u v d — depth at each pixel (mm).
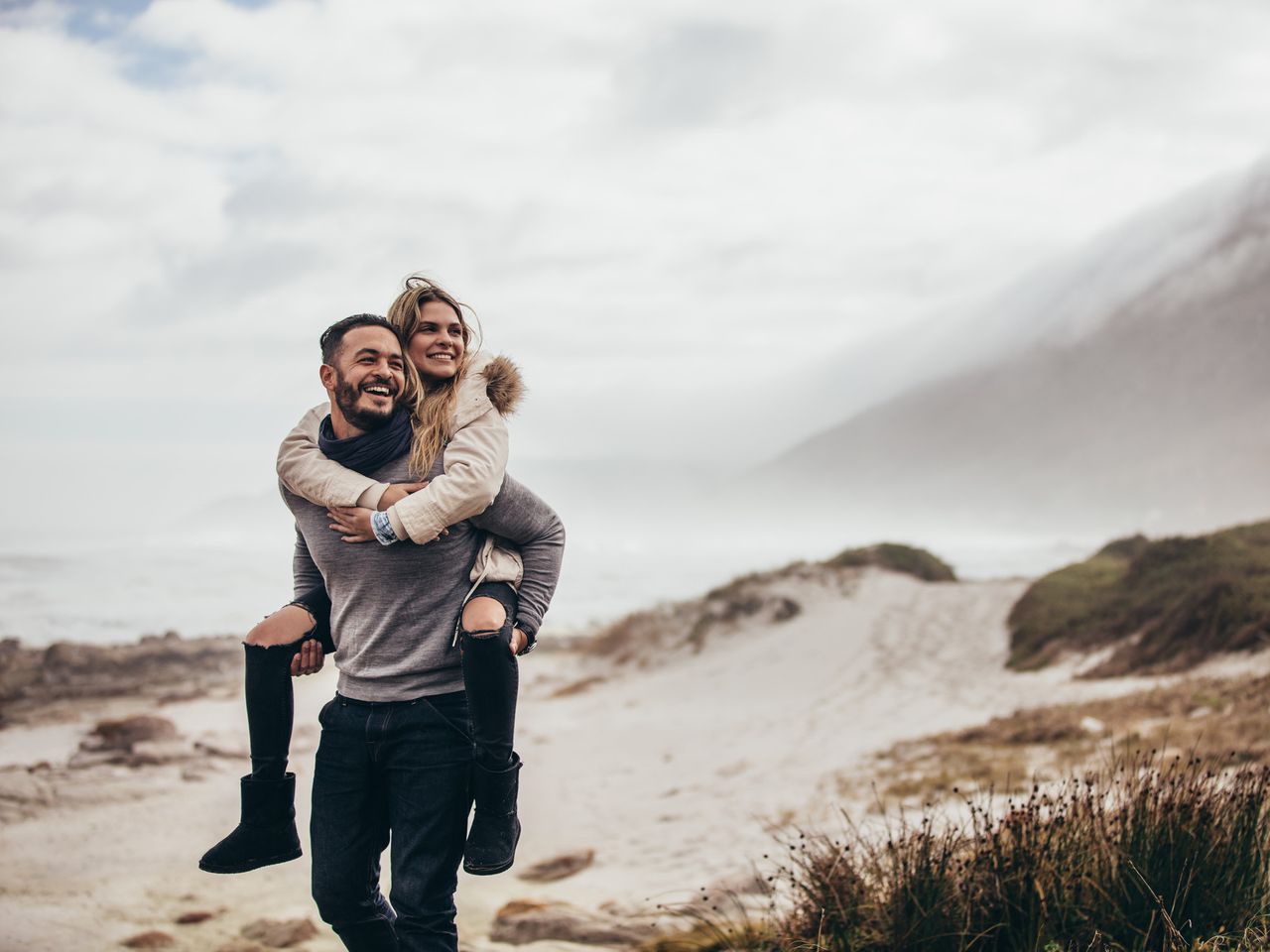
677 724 16672
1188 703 11398
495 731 2652
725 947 4477
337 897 2707
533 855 8328
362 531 2662
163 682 23172
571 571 75875
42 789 10227
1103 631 19016
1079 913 3643
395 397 2773
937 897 3787
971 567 78188
